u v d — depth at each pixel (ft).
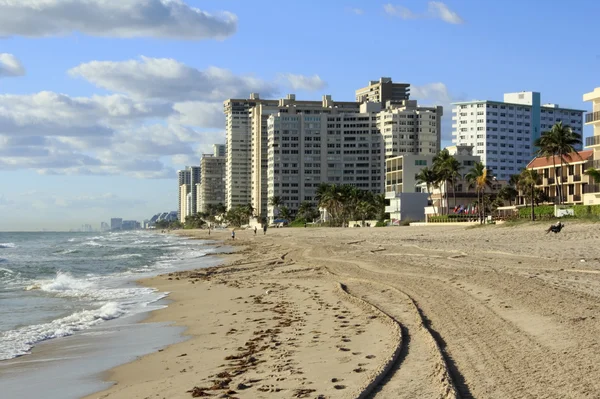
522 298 66.74
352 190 627.05
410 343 50.39
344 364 45.37
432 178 466.70
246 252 262.88
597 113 278.05
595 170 274.98
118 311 90.33
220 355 55.06
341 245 245.04
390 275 110.01
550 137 331.98
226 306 90.43
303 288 104.99
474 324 55.88
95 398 43.88
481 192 443.32
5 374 53.36
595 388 33.81
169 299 104.99
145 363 54.90
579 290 69.41
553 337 47.06
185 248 354.54
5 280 153.17
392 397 35.29
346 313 72.54
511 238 213.87
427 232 324.39
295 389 39.37
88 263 218.59
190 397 40.47
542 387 34.81
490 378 37.60
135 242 508.94
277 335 61.82
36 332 73.87
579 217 253.44
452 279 91.76
